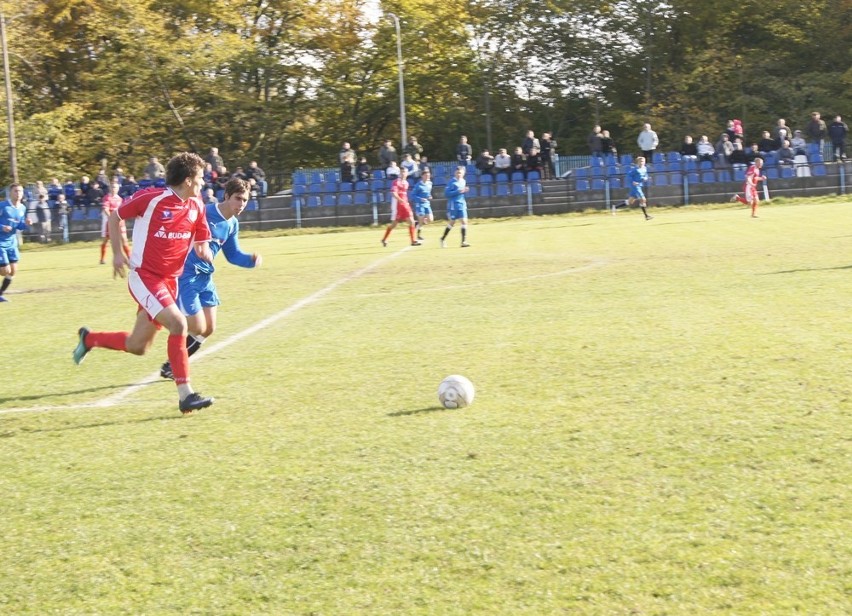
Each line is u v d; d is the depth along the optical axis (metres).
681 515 4.28
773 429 5.45
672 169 35.09
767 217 26.16
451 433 5.76
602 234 23.31
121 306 13.74
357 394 6.97
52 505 4.88
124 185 34.69
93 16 43.03
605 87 51.66
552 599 3.58
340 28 46.09
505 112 51.22
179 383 6.65
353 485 4.92
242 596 3.75
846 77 45.94
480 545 4.08
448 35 47.62
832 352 7.45
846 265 13.52
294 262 19.66
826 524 4.09
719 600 3.51
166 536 4.38
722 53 46.84
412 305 11.91
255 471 5.24
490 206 34.69
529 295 12.26
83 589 3.89
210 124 44.72
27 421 6.68
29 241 34.09
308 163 49.31
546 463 5.09
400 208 22.97
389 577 3.84
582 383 6.91
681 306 10.45
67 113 42.28
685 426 5.62
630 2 48.22
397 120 49.78
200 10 44.97
